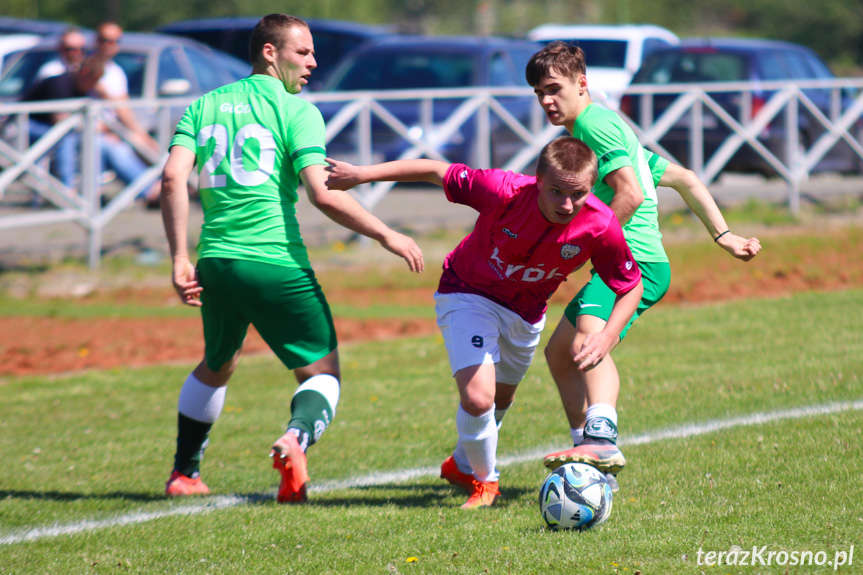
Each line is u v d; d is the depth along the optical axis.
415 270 14.70
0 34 57.50
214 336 15.83
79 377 25.83
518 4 160.38
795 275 35.88
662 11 156.00
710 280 35.38
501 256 14.21
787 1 147.12
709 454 16.62
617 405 20.81
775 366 23.27
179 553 12.72
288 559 12.28
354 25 64.56
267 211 15.06
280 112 15.20
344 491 16.19
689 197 16.06
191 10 125.62
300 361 15.55
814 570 11.00
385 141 43.59
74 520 14.82
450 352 14.63
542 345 28.05
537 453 18.23
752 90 45.69
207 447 19.67
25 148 38.12
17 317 32.28
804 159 46.78
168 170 15.02
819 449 16.31
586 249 13.86
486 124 42.91
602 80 55.47
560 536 12.77
